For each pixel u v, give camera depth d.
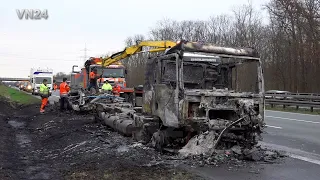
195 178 6.63
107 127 14.20
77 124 15.34
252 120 8.28
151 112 9.77
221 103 8.38
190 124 8.18
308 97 24.00
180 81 8.31
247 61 9.19
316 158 8.58
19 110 22.48
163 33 73.44
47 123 15.67
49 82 44.81
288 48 46.00
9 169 7.41
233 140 8.45
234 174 7.03
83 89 21.84
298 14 39.88
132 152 9.00
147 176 6.74
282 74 47.91
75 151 9.45
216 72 9.50
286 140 11.38
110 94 18.30
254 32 54.19
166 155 8.62
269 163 7.97
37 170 7.42
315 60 40.00
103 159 8.23
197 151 8.16
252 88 9.04
